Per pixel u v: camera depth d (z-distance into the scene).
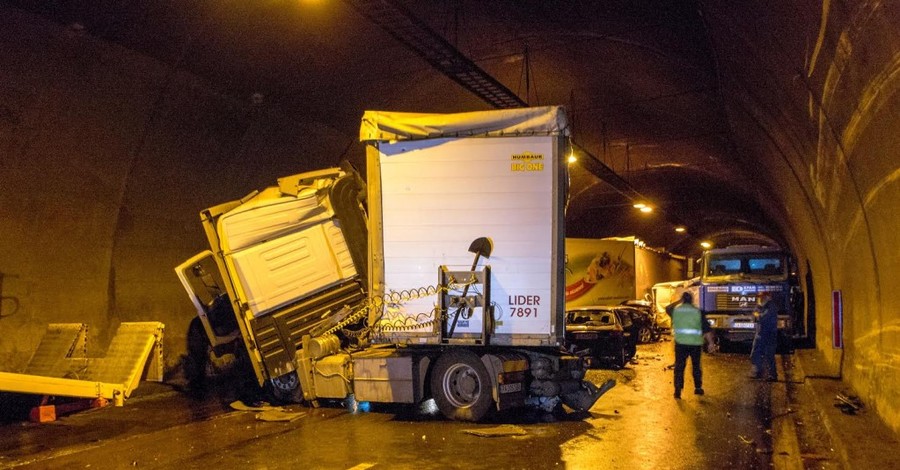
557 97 20.31
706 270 25.00
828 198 12.93
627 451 8.91
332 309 13.05
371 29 14.63
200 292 14.70
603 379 16.36
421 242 10.81
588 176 31.62
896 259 8.53
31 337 14.04
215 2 12.45
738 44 11.31
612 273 30.92
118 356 13.43
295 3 13.09
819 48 7.75
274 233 12.90
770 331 16.30
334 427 10.74
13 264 13.64
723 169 29.20
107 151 14.55
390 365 11.41
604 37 15.73
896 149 7.33
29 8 11.46
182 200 17.00
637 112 21.81
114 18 12.18
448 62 14.09
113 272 15.84
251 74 15.35
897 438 8.67
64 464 8.73
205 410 12.79
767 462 8.40
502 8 14.23
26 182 13.42
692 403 12.79
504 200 10.66
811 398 13.20
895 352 8.84
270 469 8.21
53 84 12.75
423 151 10.83
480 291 10.63
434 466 8.19
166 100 14.85
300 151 19.58
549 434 9.99
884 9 5.72
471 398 10.95
